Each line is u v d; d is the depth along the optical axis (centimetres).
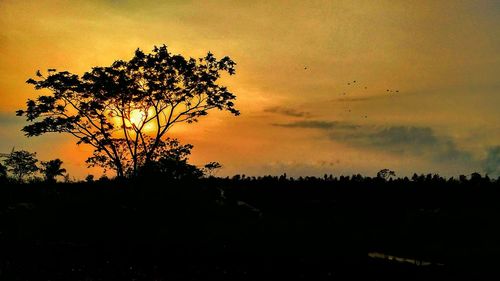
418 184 5969
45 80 4425
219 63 4797
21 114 4478
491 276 1845
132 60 4594
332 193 5788
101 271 1984
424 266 1959
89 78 4534
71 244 2573
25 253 2341
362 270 1992
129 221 3259
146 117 4622
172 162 4012
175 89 4638
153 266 2119
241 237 2792
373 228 3359
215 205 3600
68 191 4175
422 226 3488
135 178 3919
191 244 2495
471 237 3303
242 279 1908
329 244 2609
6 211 3497
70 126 4469
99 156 4631
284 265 2111
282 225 3009
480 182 5791
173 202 3503
